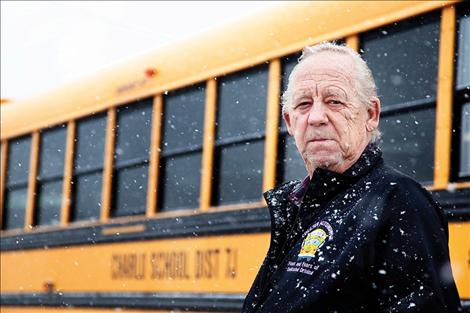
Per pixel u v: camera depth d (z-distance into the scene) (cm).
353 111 155
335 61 157
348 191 150
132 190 552
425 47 376
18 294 654
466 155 352
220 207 479
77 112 614
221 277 468
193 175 502
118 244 555
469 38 358
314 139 154
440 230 143
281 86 450
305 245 148
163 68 538
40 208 644
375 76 398
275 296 147
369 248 142
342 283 141
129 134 562
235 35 486
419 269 138
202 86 505
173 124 524
